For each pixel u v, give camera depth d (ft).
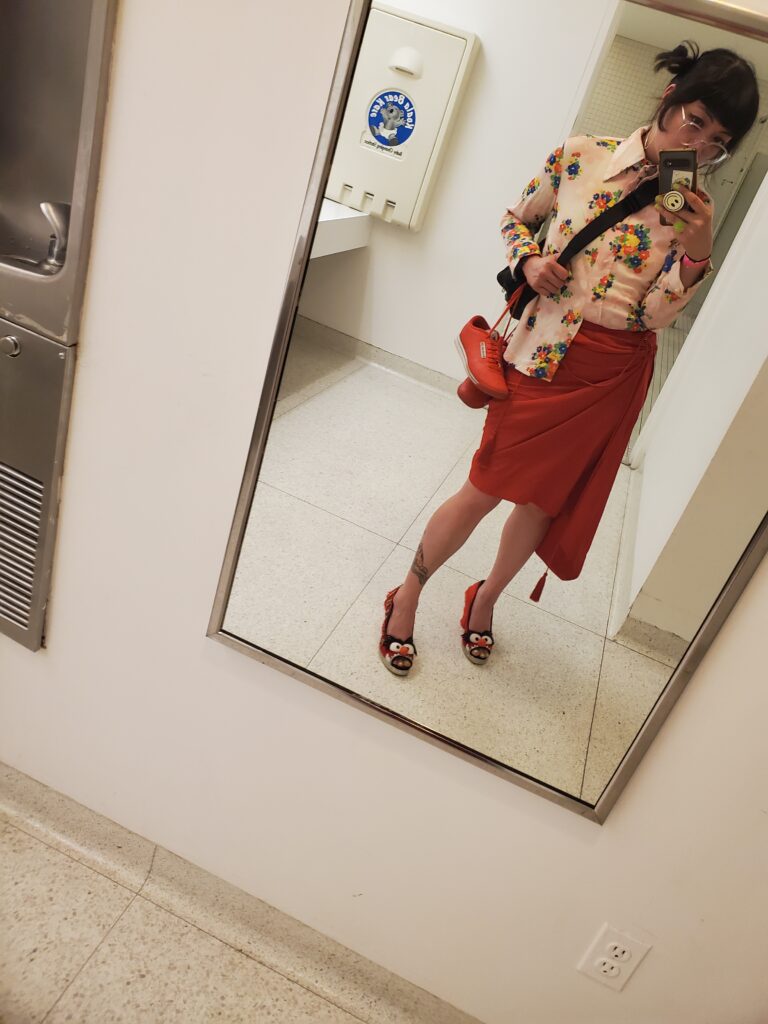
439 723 3.84
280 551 3.76
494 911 4.31
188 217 3.38
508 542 3.39
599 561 3.29
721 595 3.17
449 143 2.92
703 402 2.95
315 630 3.87
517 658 3.58
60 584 4.41
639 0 2.59
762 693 3.34
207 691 4.36
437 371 3.22
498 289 3.05
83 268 3.58
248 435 3.67
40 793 5.02
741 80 2.57
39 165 3.88
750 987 3.97
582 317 2.97
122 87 3.25
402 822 4.26
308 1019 4.58
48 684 4.76
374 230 3.11
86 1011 4.26
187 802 4.76
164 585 4.17
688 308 2.87
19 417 3.98
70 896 4.73
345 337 3.30
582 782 3.74
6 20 3.60
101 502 4.10
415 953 4.63
